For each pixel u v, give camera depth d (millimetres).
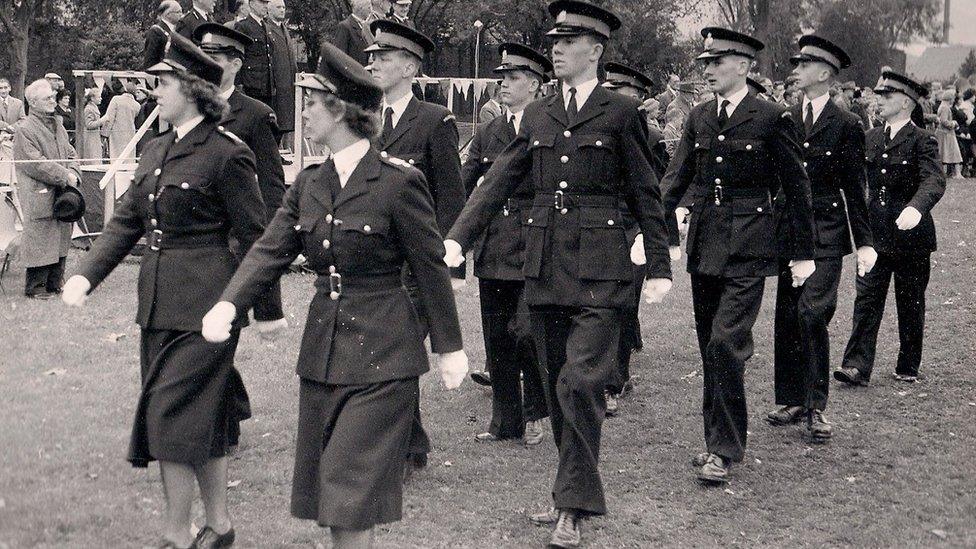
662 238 5543
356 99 4395
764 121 6480
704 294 6703
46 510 5129
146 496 5504
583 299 5438
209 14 11000
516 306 6902
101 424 6434
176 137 4906
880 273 8547
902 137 8547
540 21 33125
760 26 28516
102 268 4848
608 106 5543
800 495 6207
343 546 4246
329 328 4363
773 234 6465
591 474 5348
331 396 4363
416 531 5418
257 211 4879
